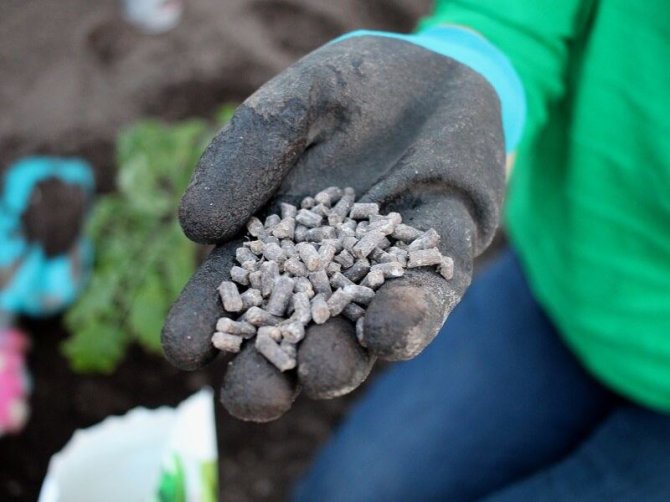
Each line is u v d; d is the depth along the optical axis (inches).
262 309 15.5
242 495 27.0
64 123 33.7
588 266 21.9
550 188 22.7
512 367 25.6
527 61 19.6
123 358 28.2
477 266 33.0
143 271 28.5
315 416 28.7
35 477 26.2
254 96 16.5
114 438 20.4
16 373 26.8
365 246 15.7
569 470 23.5
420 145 16.9
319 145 17.4
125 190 29.7
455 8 20.3
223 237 16.2
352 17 39.3
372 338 14.3
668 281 21.1
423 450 25.1
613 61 19.6
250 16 38.2
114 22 37.0
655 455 22.5
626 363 22.6
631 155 20.0
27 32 36.4
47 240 28.9
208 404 20.2
